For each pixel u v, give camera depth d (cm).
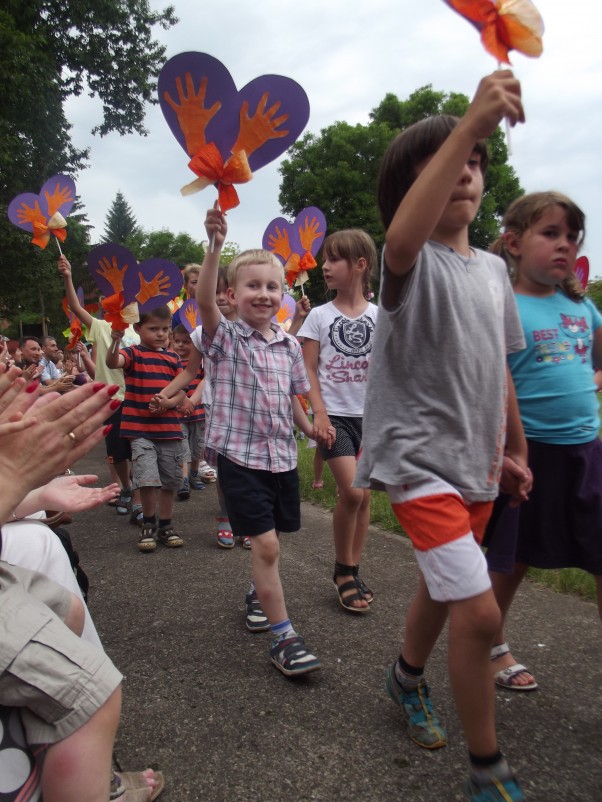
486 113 132
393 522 420
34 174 1733
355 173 2283
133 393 407
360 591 286
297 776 168
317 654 239
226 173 217
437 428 164
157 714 198
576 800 158
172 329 624
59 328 3862
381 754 177
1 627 103
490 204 2323
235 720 195
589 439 208
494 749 152
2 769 103
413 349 165
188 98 212
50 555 149
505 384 175
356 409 297
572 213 211
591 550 204
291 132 219
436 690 212
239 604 292
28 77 1556
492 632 150
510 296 189
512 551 203
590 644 244
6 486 108
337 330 304
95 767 104
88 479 170
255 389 252
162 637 256
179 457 405
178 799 159
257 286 263
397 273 156
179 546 392
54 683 102
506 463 187
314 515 467
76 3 1764
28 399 120
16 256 1719
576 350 214
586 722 192
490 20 137
